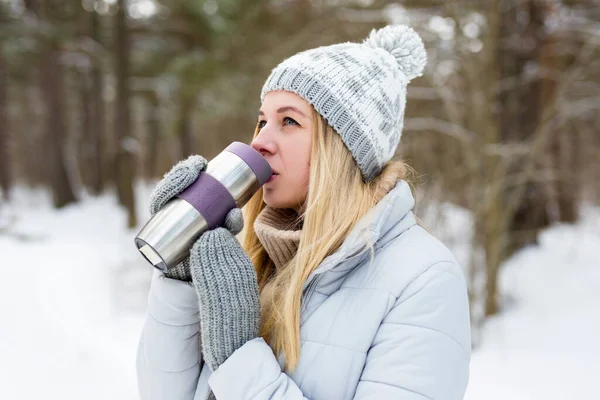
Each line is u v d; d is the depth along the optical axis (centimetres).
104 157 1770
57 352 394
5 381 341
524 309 514
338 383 88
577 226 816
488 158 463
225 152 98
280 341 97
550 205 796
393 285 91
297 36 676
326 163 100
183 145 1662
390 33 116
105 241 930
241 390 87
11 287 548
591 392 333
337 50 108
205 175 93
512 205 478
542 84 648
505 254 614
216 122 1376
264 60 860
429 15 519
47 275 614
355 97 102
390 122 107
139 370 109
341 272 96
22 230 963
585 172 791
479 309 446
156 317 100
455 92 543
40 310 486
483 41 478
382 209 96
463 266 510
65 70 1612
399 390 83
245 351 89
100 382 350
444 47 514
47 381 346
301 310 97
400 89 112
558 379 353
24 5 1274
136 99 1742
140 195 1503
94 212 1303
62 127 1437
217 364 91
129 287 593
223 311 89
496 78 477
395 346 86
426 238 99
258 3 941
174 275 98
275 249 105
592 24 600
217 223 92
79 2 1312
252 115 1087
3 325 436
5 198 1602
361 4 614
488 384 353
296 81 102
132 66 1418
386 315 90
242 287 91
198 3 1147
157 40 1388
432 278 90
